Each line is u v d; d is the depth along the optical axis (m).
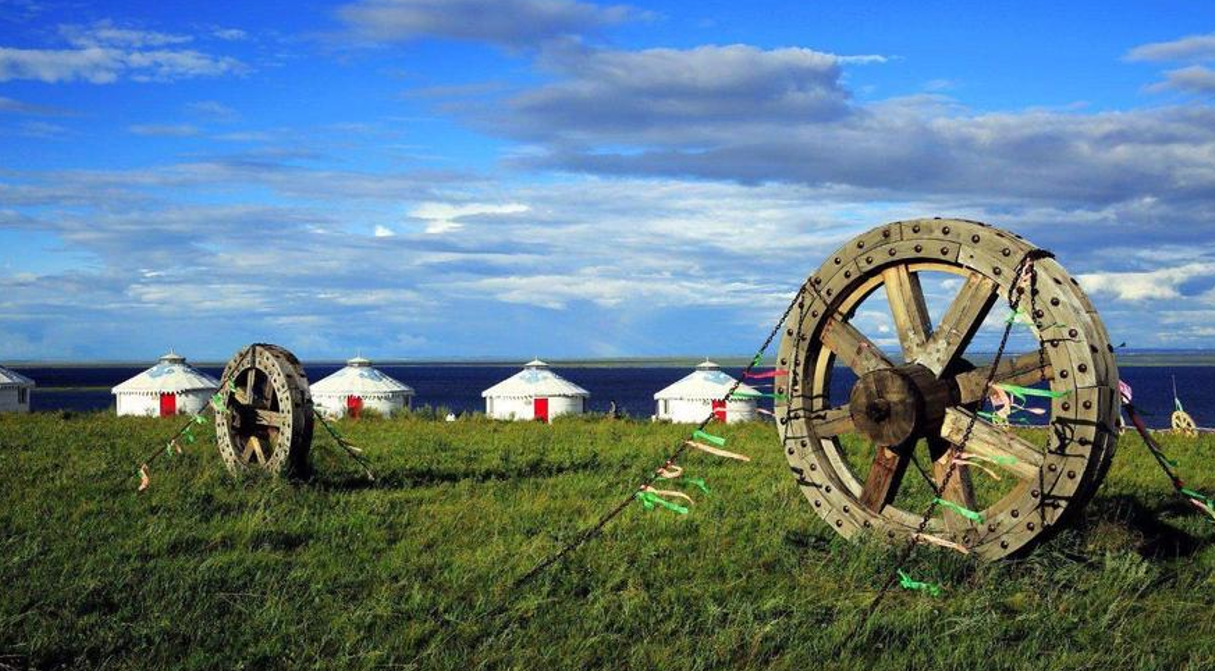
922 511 14.27
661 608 9.98
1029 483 10.68
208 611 9.80
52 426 32.25
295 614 9.70
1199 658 8.44
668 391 62.19
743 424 37.97
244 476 18.28
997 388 10.91
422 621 9.52
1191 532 13.02
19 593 10.07
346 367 72.81
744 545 12.52
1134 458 21.41
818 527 13.21
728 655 8.59
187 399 65.75
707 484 17.88
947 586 10.38
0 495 16.59
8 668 8.22
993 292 11.09
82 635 8.99
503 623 9.49
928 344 11.65
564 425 36.88
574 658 8.55
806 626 9.25
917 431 11.30
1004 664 8.37
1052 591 10.12
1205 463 21.08
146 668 8.38
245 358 19.39
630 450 24.56
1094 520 12.64
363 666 8.43
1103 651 8.68
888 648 8.78
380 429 33.25
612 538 13.05
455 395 198.38
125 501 15.93
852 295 12.40
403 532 13.77
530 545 12.54
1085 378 10.27
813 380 12.78
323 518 14.62
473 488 17.84
